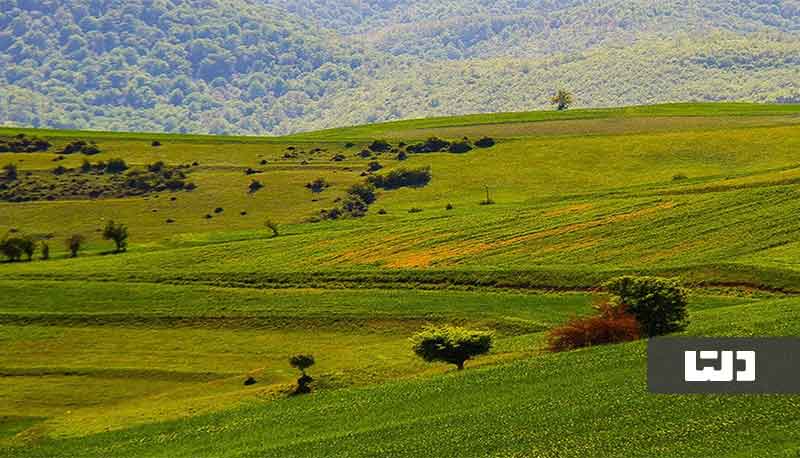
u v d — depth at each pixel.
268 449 87.31
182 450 94.06
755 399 79.06
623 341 108.38
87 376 141.38
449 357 112.62
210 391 128.25
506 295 158.12
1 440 116.06
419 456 78.81
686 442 72.81
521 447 77.12
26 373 143.25
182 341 153.88
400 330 149.38
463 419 86.19
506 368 100.88
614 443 74.69
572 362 98.31
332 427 91.88
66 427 113.94
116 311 167.62
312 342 149.12
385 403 96.56
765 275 148.00
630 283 111.50
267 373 131.75
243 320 159.00
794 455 67.69
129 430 106.38
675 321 109.25
